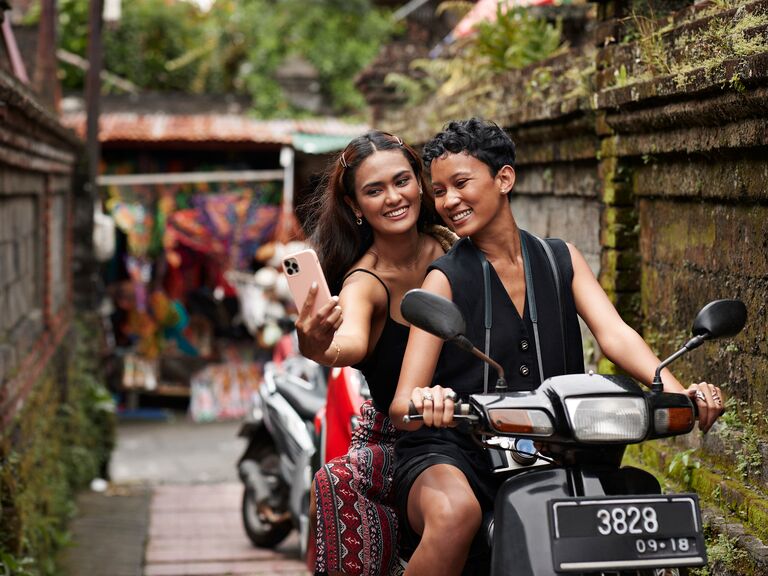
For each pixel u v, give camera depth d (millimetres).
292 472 6148
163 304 14117
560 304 2863
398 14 13641
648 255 4102
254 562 6480
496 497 2557
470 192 2773
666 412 2475
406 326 3090
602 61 4242
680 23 3758
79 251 9961
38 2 16062
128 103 15555
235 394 14234
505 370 2793
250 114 15445
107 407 9414
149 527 7461
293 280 2666
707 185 3461
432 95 8281
